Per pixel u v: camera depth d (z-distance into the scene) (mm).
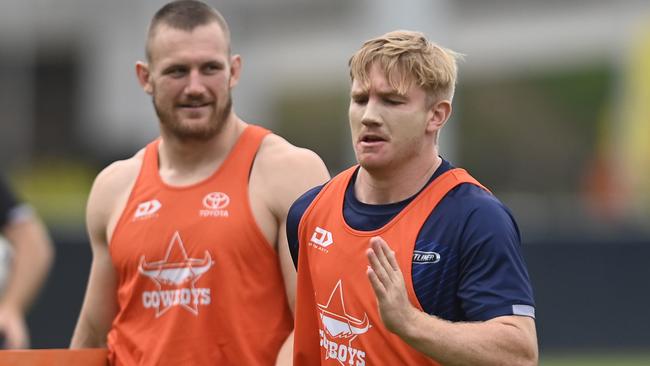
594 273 44312
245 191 16719
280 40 111125
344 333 13938
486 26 105562
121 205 17266
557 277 44250
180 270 16531
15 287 22984
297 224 14766
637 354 44156
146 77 17281
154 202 16906
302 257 14625
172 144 17047
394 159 13516
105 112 100438
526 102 110375
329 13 107438
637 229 47062
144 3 95375
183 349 16344
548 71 108188
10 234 23062
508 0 102938
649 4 97375
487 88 111312
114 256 17094
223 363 16344
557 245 44250
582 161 108188
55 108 114000
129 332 16844
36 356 16438
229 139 17094
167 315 16547
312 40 111125
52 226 49156
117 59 99312
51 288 42406
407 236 13578
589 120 107750
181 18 16531
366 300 13695
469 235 13289
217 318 16375
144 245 16734
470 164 112062
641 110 76062
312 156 17016
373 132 13477
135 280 16797
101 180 17656
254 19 103188
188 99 16438
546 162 109938
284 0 102875
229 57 16875
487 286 13062
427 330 12664
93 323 17781
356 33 87062
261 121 107938
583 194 90375
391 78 13344
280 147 17062
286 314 16625
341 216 14156
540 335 44094
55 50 113375
